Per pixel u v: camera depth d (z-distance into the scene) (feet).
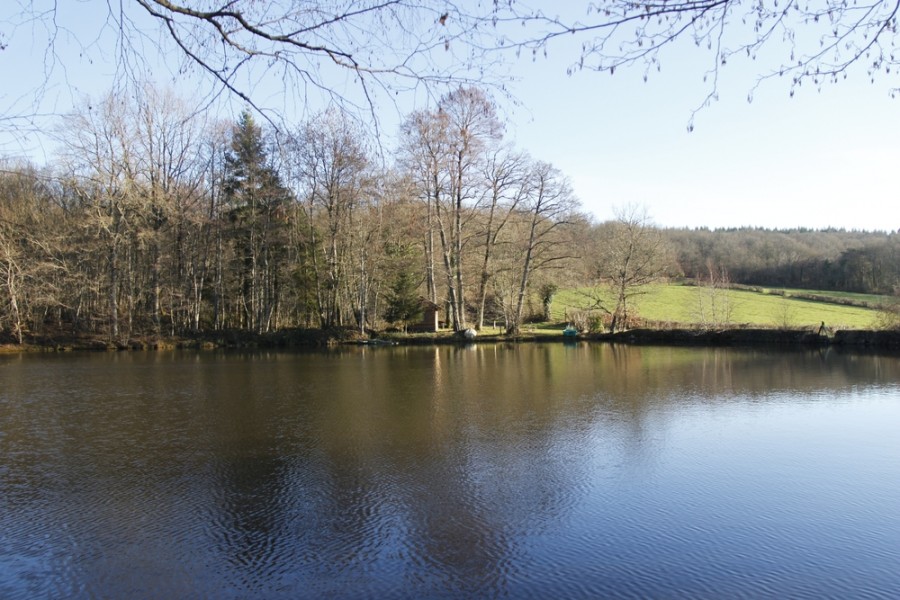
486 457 39.32
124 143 93.97
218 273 133.80
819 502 31.40
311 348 119.85
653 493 32.83
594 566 24.85
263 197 123.24
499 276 144.05
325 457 39.50
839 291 197.57
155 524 29.32
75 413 53.42
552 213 134.72
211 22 12.58
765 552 25.93
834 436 44.47
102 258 122.21
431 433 45.47
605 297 164.66
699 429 46.55
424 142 110.32
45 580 24.39
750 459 38.78
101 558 26.07
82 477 35.99
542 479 35.14
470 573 24.40
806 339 115.24
